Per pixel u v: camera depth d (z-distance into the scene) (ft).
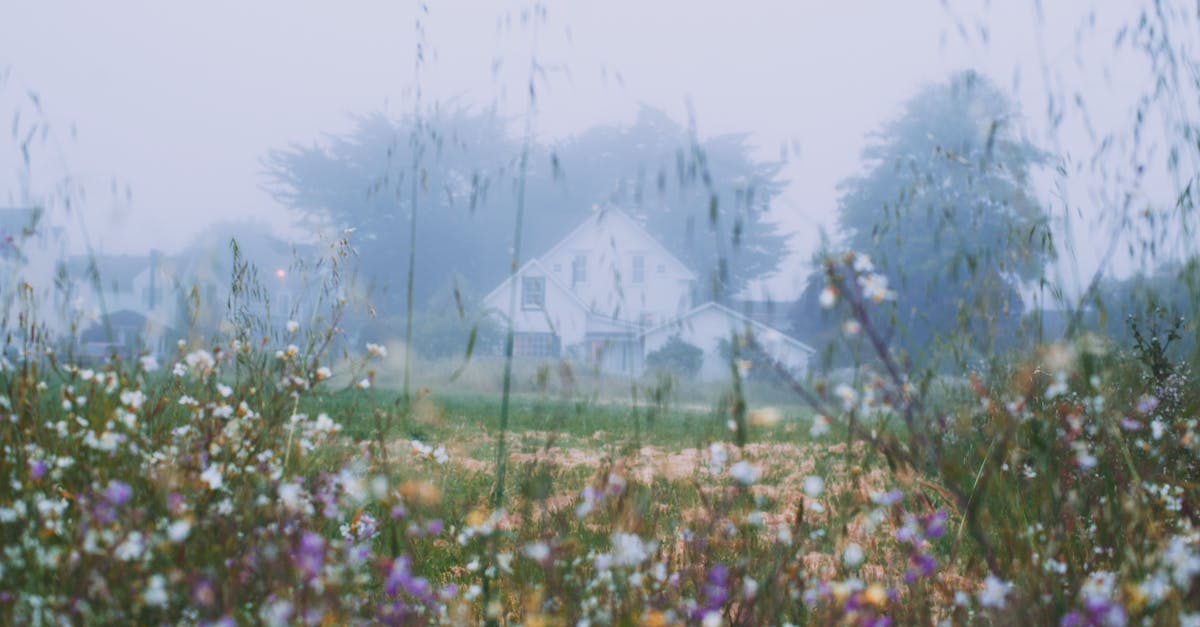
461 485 17.03
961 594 8.39
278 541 8.16
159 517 7.99
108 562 7.07
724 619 8.74
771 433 24.16
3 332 9.97
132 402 9.68
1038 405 9.30
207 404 10.07
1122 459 9.84
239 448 9.85
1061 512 8.83
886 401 8.13
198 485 8.43
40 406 10.35
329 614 7.68
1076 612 7.40
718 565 9.38
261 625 7.20
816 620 9.05
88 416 9.70
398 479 10.43
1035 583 7.96
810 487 9.16
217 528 8.11
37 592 7.13
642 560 9.25
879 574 9.86
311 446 10.50
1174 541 7.98
